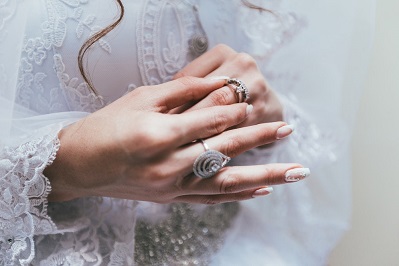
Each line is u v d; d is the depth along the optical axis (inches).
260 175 13.9
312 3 18.6
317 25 18.8
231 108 14.2
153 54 16.2
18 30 14.7
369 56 19.5
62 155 14.5
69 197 15.5
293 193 19.1
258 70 16.9
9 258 14.9
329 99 19.2
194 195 14.7
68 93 15.6
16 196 14.4
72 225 15.8
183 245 18.0
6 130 14.6
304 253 19.3
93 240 16.1
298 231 19.3
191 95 14.8
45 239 15.6
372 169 22.7
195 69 16.6
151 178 13.5
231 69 16.7
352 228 22.8
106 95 16.1
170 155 13.5
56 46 15.2
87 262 15.8
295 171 14.0
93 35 15.3
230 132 14.1
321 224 19.5
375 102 22.2
